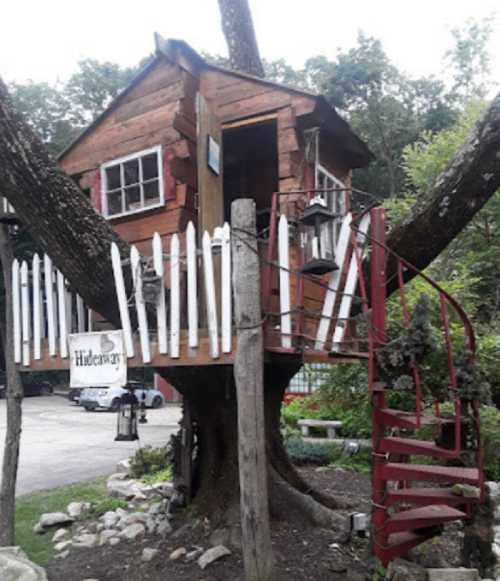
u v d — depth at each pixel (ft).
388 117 75.00
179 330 12.85
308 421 32.96
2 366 77.00
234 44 24.81
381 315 13.07
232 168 20.80
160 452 26.48
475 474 12.69
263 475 11.21
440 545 15.21
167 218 15.94
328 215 12.36
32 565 13.70
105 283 14.26
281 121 15.71
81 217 14.01
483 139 14.11
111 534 16.98
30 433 43.83
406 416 12.75
